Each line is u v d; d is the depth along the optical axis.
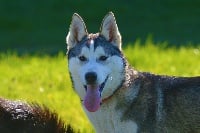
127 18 31.30
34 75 18.39
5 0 33.00
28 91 16.61
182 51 21.02
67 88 17.03
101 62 10.14
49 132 10.46
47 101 15.35
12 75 18.55
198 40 26.28
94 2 32.72
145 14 31.80
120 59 10.26
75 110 14.89
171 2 32.97
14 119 10.34
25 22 31.03
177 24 30.02
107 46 10.28
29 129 10.35
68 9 32.53
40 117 10.51
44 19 31.47
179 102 10.30
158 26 29.80
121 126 10.33
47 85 17.28
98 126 10.55
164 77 10.57
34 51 25.12
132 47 21.81
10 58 20.94
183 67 18.67
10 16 31.55
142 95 10.29
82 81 10.12
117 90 10.25
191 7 32.72
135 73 10.48
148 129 10.22
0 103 10.44
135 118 10.23
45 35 28.92
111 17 10.45
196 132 10.34
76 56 10.30
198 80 10.43
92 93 10.04
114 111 10.31
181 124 10.31
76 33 10.57
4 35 29.36
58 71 18.56
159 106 10.27
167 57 20.09
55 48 25.75
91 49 10.19
